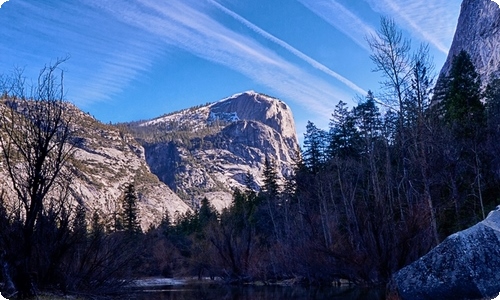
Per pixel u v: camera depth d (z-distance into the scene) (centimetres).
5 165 1552
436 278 1111
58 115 1464
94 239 1812
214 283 3850
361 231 2400
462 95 3506
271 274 3728
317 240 2864
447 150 2272
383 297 1850
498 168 2545
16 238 1392
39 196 1416
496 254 1037
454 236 1111
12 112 1461
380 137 3612
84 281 1702
